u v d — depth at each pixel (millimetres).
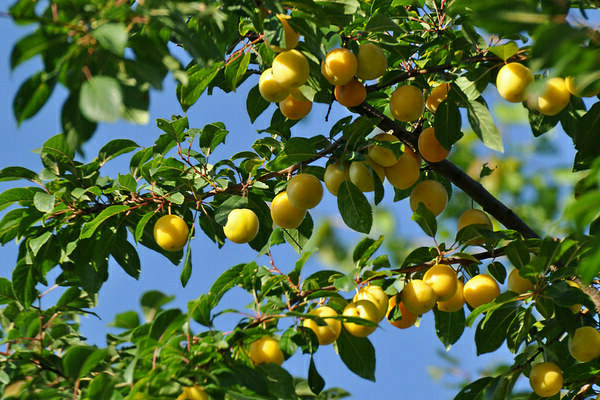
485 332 1772
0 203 1832
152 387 1628
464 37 1813
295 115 1807
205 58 1623
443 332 1801
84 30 1587
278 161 1788
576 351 1739
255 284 1728
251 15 1710
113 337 1744
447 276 1737
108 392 1633
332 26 1766
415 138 1821
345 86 1780
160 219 1811
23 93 1599
